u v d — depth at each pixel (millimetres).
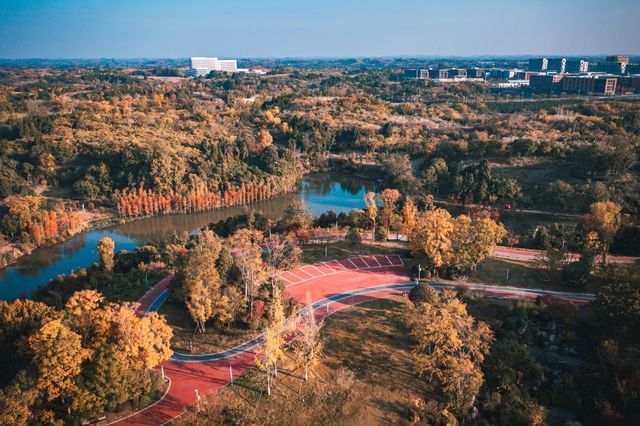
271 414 60094
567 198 136625
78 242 137250
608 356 68625
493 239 96500
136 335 60062
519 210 138500
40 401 56469
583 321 77688
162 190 157250
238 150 189625
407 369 69625
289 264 101875
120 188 159500
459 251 95375
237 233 108812
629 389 63844
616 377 64875
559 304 81750
